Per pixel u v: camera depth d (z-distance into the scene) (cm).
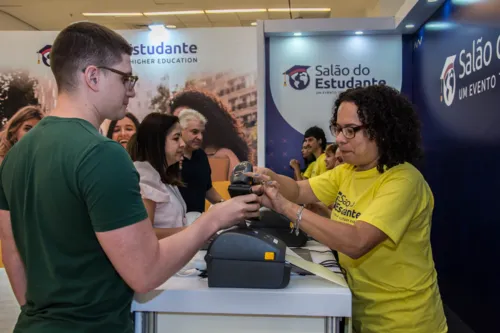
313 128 310
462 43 223
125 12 767
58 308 86
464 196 228
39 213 85
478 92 206
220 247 108
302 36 307
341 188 148
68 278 86
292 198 161
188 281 115
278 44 309
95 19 812
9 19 782
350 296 105
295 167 313
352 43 305
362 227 116
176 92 408
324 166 310
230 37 402
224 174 410
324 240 114
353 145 129
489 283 201
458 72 229
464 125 224
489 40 192
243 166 113
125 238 82
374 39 305
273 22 293
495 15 186
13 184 90
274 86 312
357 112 126
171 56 405
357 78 308
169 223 173
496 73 186
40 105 415
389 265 128
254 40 401
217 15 792
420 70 288
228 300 107
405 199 120
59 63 91
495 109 189
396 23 287
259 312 106
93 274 87
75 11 759
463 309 235
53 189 83
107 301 89
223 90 407
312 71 309
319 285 111
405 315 127
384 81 307
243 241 107
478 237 212
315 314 105
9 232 100
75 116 90
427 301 129
